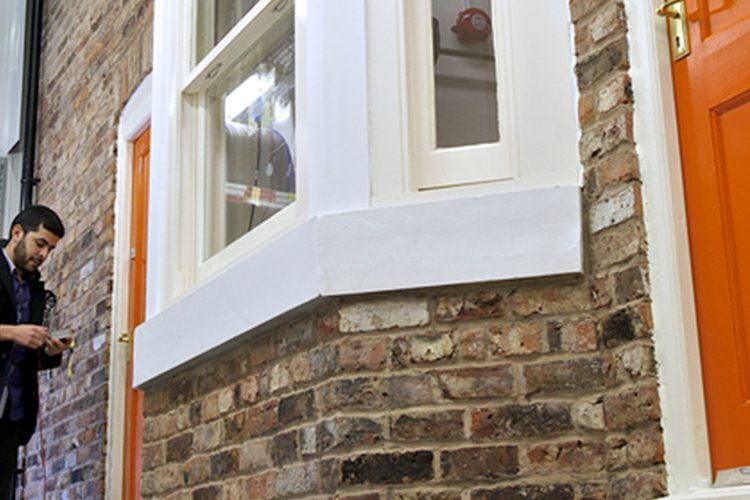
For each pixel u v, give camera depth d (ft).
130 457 15.84
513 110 8.48
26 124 21.25
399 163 8.63
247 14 10.76
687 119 7.58
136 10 16.46
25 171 21.03
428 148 8.80
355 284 8.30
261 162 10.52
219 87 11.57
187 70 11.98
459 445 7.88
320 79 9.11
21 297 14.65
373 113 8.79
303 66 9.62
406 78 8.84
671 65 7.75
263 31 10.75
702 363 7.24
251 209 10.59
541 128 8.34
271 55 10.56
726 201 7.26
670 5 7.74
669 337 7.30
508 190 8.22
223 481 9.89
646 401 7.29
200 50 11.95
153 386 11.66
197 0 12.14
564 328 7.83
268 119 10.48
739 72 7.27
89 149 18.20
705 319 7.27
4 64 22.62
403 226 8.28
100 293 16.89
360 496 8.04
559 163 8.22
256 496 9.25
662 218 7.48
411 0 9.09
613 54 7.91
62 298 18.84
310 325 8.78
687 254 7.42
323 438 8.37
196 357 10.35
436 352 8.10
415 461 7.95
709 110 7.43
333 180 8.79
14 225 14.66
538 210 7.93
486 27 9.08
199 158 11.72
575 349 7.76
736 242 7.16
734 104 7.30
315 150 8.99
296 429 8.78
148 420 11.69
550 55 8.45
